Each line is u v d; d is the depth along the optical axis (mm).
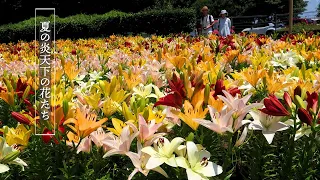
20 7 34781
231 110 1476
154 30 19594
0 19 34969
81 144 1585
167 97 1721
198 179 1336
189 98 1746
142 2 35906
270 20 32938
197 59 3793
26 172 1729
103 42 9930
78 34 19547
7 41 19016
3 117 2369
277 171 1768
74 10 35188
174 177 1492
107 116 1873
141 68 3078
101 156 1600
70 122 1686
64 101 1604
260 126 1616
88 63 4387
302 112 1513
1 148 1484
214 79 2248
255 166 1712
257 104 1528
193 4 54438
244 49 5426
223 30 12922
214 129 1470
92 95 1956
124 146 1416
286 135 1839
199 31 13086
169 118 1727
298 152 1719
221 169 1392
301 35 7758
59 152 1709
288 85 2043
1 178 1655
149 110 1630
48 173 1689
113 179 1660
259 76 2195
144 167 1406
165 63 3432
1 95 2191
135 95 2209
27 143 1680
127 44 7582
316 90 2039
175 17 19391
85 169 1595
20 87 2336
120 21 19609
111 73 3359
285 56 3867
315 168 1712
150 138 1465
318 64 3682
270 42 6352
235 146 1531
